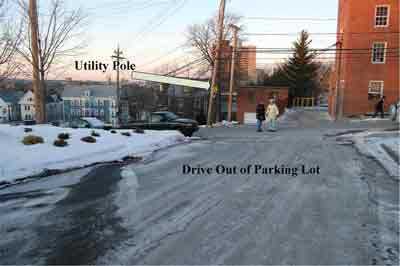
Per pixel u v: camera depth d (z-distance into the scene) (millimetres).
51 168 7246
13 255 3482
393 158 8133
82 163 7930
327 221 4270
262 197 5305
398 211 4617
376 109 22688
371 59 23938
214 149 10125
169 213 4629
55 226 4227
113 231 4051
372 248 3516
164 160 8492
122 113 45188
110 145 9516
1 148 7496
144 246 3635
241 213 4594
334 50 27766
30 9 12164
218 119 32594
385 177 6465
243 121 35594
